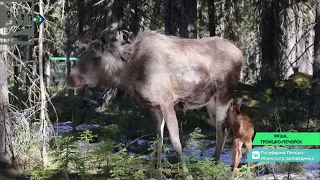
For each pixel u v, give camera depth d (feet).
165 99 32.09
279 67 85.97
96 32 74.33
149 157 37.47
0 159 36.19
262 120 51.67
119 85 32.65
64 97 74.84
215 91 34.60
